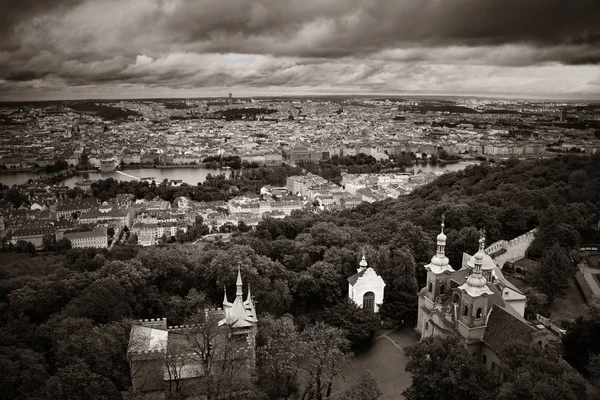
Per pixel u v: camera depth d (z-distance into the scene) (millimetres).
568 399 175250
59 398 197875
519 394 183000
